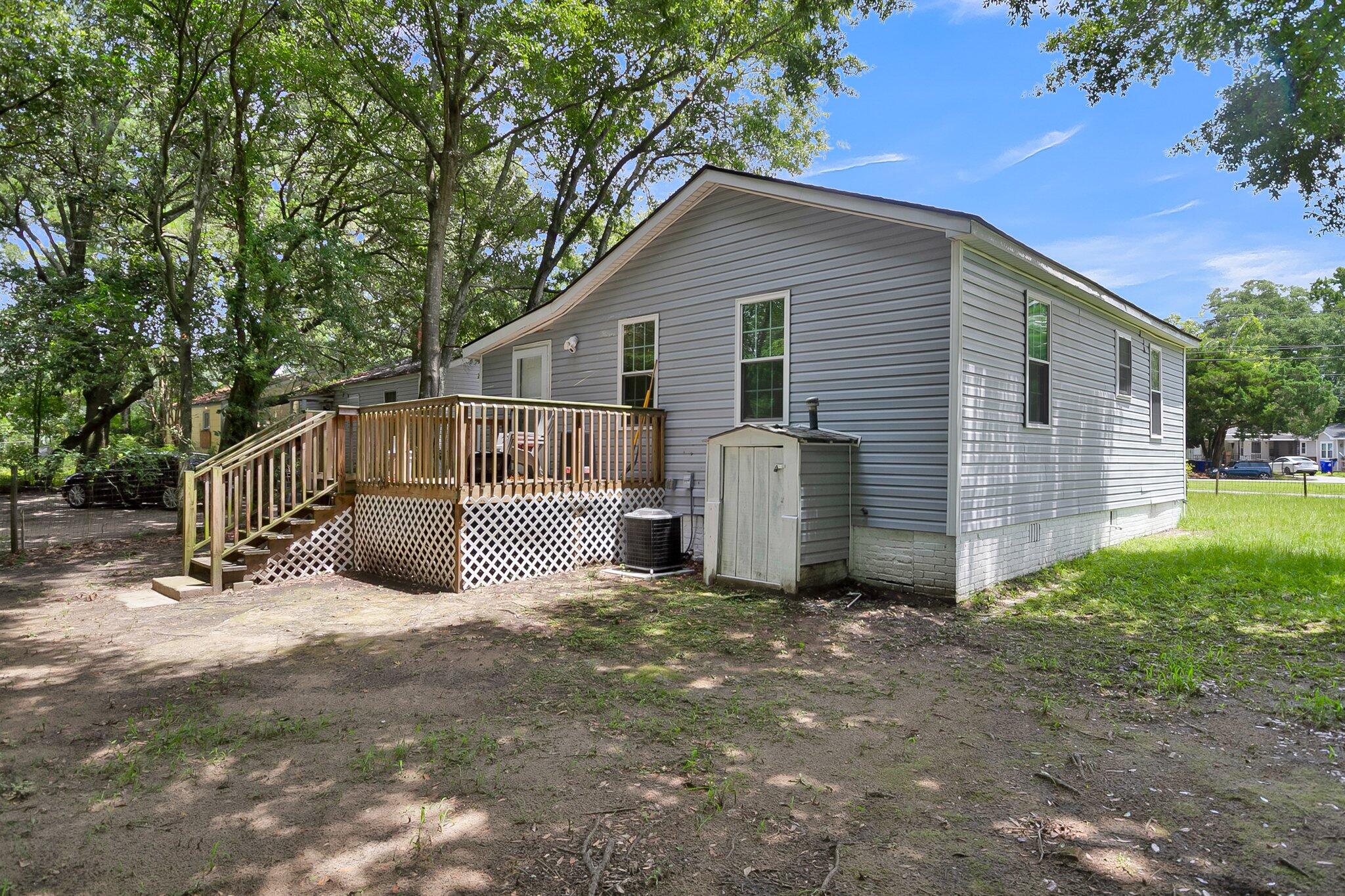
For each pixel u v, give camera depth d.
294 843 2.74
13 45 13.28
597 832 2.83
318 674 4.93
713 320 9.44
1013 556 8.27
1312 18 8.89
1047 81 11.77
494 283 20.20
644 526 8.65
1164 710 4.27
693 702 4.40
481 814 2.97
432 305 14.48
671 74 18.47
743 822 2.92
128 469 12.33
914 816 2.98
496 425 8.08
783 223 8.65
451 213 19.72
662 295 10.11
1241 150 10.34
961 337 7.10
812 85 17.70
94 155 15.69
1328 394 45.12
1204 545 11.11
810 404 8.07
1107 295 9.99
